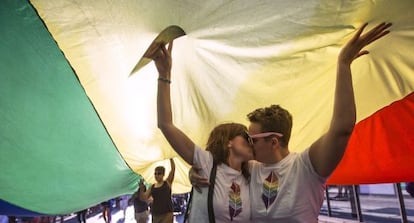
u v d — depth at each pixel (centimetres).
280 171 140
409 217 783
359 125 299
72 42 190
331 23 194
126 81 218
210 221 140
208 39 208
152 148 279
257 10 186
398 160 300
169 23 190
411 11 186
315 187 133
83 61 200
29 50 187
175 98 250
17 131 210
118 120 240
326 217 910
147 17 183
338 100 127
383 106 278
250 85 244
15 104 202
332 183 332
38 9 170
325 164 126
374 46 217
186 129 272
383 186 1022
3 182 225
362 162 314
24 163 223
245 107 262
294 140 296
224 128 160
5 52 185
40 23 176
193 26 194
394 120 287
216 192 145
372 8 183
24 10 169
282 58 221
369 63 237
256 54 219
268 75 234
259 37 206
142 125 253
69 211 293
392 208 938
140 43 199
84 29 186
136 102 234
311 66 229
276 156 145
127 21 185
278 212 133
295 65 229
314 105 264
